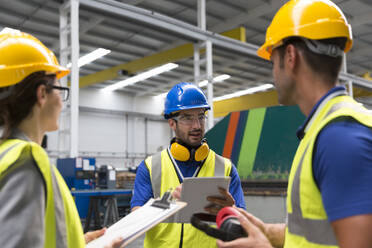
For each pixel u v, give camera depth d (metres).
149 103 19.77
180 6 9.61
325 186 0.66
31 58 0.81
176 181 1.73
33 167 0.71
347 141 0.65
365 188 0.62
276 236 1.07
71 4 6.30
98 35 11.23
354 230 0.61
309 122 0.80
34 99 0.80
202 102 1.76
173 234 1.61
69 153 6.35
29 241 0.65
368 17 9.81
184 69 14.90
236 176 1.81
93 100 17.56
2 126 0.79
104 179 8.72
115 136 18.19
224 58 13.43
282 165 2.71
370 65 14.13
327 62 0.80
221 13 10.05
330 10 0.82
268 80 16.23
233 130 3.02
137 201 1.73
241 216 0.86
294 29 0.81
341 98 0.77
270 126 2.82
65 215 0.77
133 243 5.99
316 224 0.71
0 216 0.65
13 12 9.47
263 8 9.62
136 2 9.07
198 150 1.71
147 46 12.36
